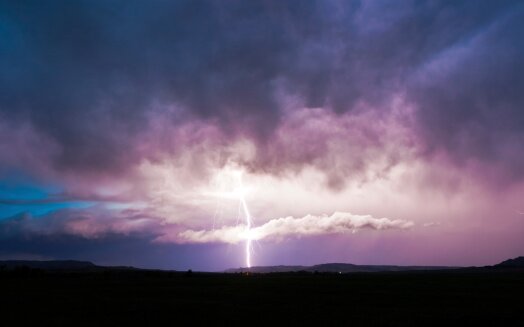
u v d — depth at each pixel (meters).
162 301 43.03
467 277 103.31
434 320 30.73
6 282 79.19
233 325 28.70
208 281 83.81
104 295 50.34
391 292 54.12
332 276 117.94
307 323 29.34
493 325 29.09
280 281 83.44
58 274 106.31
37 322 29.78
